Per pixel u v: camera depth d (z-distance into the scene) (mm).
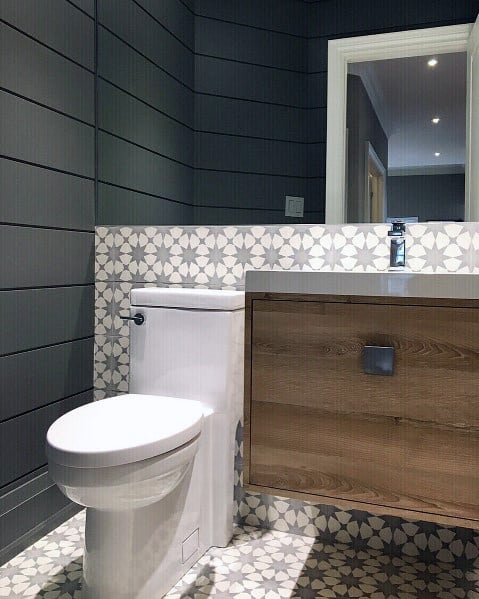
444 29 1821
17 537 1797
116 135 2184
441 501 1233
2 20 1687
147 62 2156
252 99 2041
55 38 1938
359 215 1896
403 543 1785
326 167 1941
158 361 1851
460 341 1207
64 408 2033
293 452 1359
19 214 1784
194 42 2109
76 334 2098
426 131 1829
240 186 2043
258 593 1578
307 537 1897
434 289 1223
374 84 1896
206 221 2080
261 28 2037
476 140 1781
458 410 1212
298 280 1342
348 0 1930
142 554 1512
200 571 1689
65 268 2023
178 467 1451
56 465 1328
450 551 1732
